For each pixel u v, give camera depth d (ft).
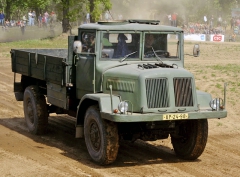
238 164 34.96
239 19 173.47
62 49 48.47
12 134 42.78
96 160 33.65
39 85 44.09
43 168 32.78
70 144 39.70
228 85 69.41
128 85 33.17
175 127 34.99
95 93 34.88
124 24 36.50
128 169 32.94
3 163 33.88
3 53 107.24
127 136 34.88
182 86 33.17
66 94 38.19
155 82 32.68
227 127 46.55
